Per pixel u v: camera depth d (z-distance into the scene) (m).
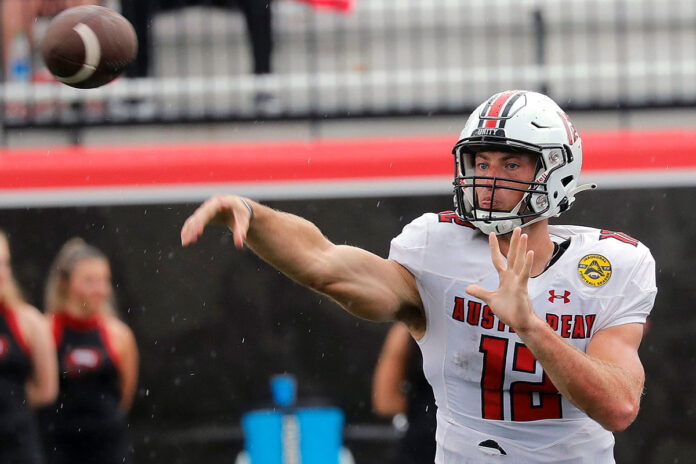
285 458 22.28
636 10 30.53
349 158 24.31
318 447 22.48
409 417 19.56
